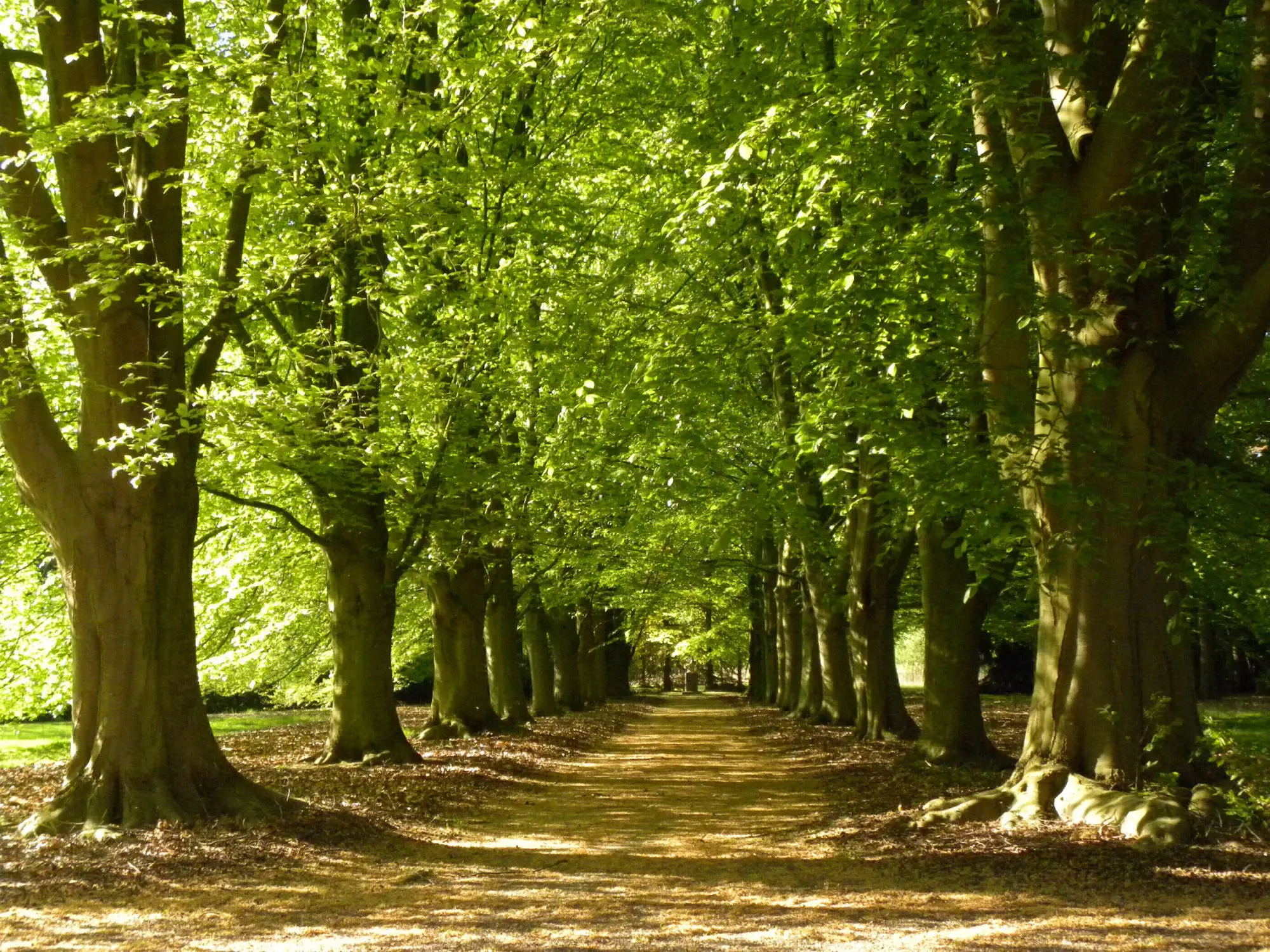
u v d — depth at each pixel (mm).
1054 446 9758
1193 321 10266
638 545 28047
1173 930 6625
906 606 32625
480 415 16719
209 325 12062
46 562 19234
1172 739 9984
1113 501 10102
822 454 11562
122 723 10750
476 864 9969
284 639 25969
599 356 14281
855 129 10344
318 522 18656
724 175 11180
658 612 54969
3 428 10719
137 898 8219
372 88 13086
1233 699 37000
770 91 11875
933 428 10836
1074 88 10625
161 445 11148
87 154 10992
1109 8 9805
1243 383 15117
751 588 46031
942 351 11125
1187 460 9773
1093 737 10172
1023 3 11047
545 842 11359
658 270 14375
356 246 15688
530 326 15273
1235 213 10188
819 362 12086
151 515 11102
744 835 11641
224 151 10984
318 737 23922
